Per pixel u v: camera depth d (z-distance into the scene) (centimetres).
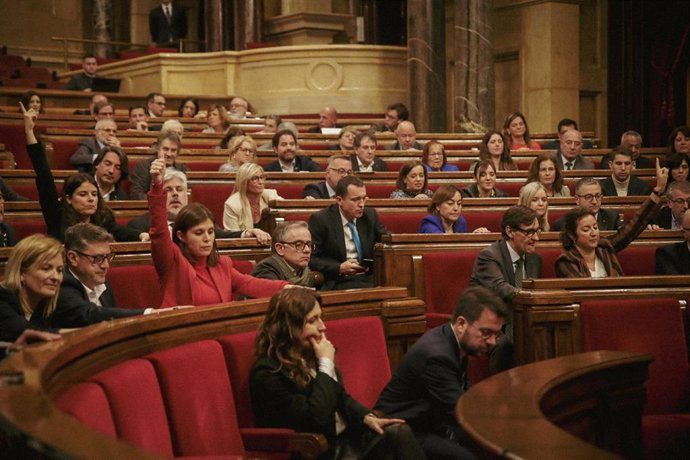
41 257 370
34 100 1167
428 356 418
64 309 403
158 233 461
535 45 1471
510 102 1511
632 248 686
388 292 484
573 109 1475
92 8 1977
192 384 362
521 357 504
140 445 313
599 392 387
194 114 1319
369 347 457
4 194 691
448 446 409
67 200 571
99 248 443
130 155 912
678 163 929
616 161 868
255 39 1777
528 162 1010
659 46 1544
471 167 959
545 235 649
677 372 499
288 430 383
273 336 397
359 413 404
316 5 1744
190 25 2052
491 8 1366
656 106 1551
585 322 498
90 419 282
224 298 476
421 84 1402
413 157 1027
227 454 370
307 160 927
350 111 1536
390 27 1892
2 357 323
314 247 646
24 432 197
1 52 1817
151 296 531
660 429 448
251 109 1573
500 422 268
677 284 517
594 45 1539
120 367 327
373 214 673
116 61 1739
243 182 692
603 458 227
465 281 625
